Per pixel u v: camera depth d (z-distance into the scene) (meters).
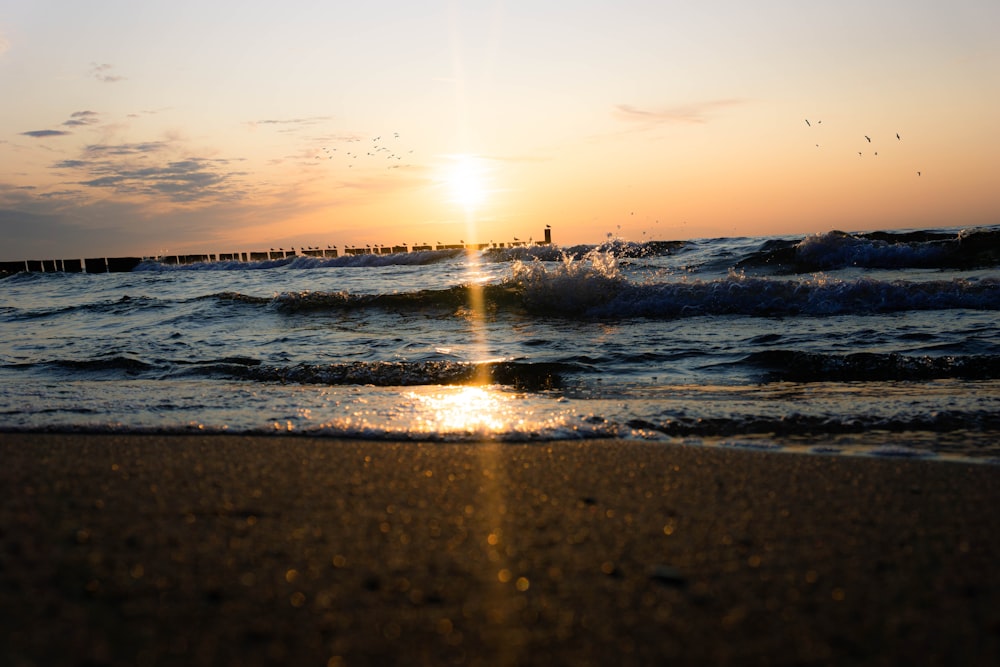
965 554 2.29
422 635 1.76
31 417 4.75
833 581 2.09
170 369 7.21
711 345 7.70
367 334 9.72
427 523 2.58
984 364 6.14
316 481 3.12
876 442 4.03
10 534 2.39
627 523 2.59
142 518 2.57
